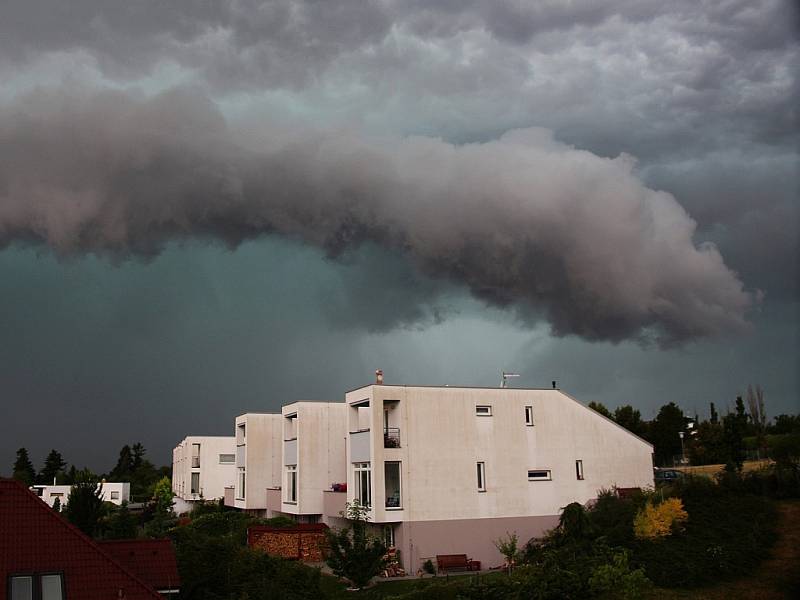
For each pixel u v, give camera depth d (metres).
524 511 41.97
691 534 29.86
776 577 25.56
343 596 30.80
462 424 41.72
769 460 41.44
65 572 17.19
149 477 123.31
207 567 25.05
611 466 44.69
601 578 25.44
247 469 56.94
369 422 42.19
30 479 113.75
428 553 39.38
